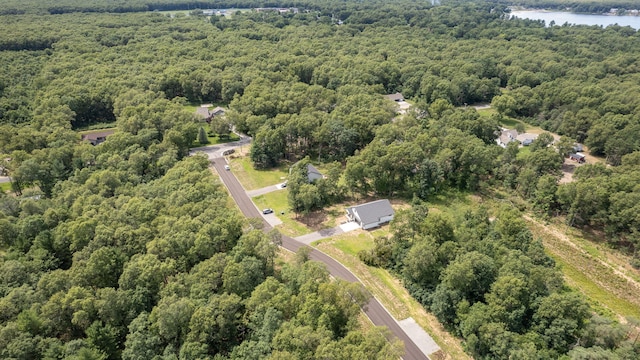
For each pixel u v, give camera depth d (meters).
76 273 73.00
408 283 84.75
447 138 133.00
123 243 81.44
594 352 60.03
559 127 173.38
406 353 70.44
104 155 120.38
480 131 151.88
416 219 91.50
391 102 172.25
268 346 59.38
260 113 160.25
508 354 62.69
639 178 109.94
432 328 75.81
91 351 60.47
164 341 64.69
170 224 84.31
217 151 154.12
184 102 185.75
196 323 62.34
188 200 96.19
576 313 66.50
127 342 62.16
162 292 69.06
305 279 71.75
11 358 58.06
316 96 173.38
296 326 61.22
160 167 123.31
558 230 111.31
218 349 65.56
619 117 155.50
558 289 76.56
